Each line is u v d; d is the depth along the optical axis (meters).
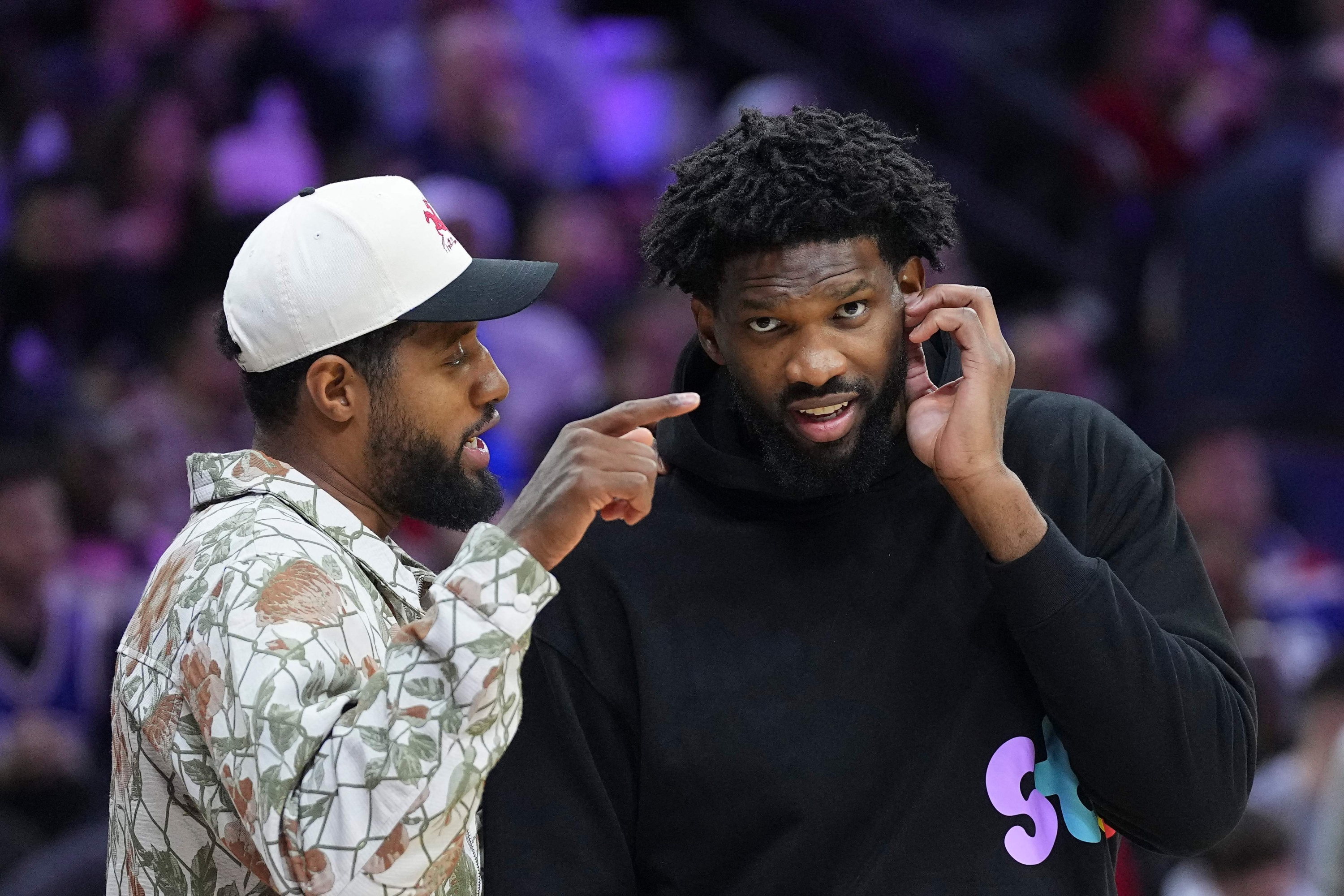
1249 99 25.97
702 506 7.29
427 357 7.08
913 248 6.94
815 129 6.71
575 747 7.10
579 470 6.40
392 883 6.04
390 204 7.11
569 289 21.53
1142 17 26.05
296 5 25.05
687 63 26.89
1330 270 21.05
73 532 16.00
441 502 7.23
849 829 6.88
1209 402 19.92
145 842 6.73
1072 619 6.53
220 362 18.12
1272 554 19.41
